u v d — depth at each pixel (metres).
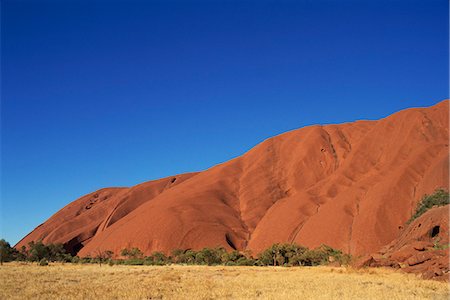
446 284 24.59
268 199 123.75
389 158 111.69
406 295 19.95
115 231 116.44
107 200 166.75
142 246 102.38
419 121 114.81
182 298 19.38
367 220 84.88
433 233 52.69
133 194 153.38
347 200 95.12
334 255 61.69
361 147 122.06
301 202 105.88
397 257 39.00
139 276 31.39
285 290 21.42
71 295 20.39
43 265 53.16
